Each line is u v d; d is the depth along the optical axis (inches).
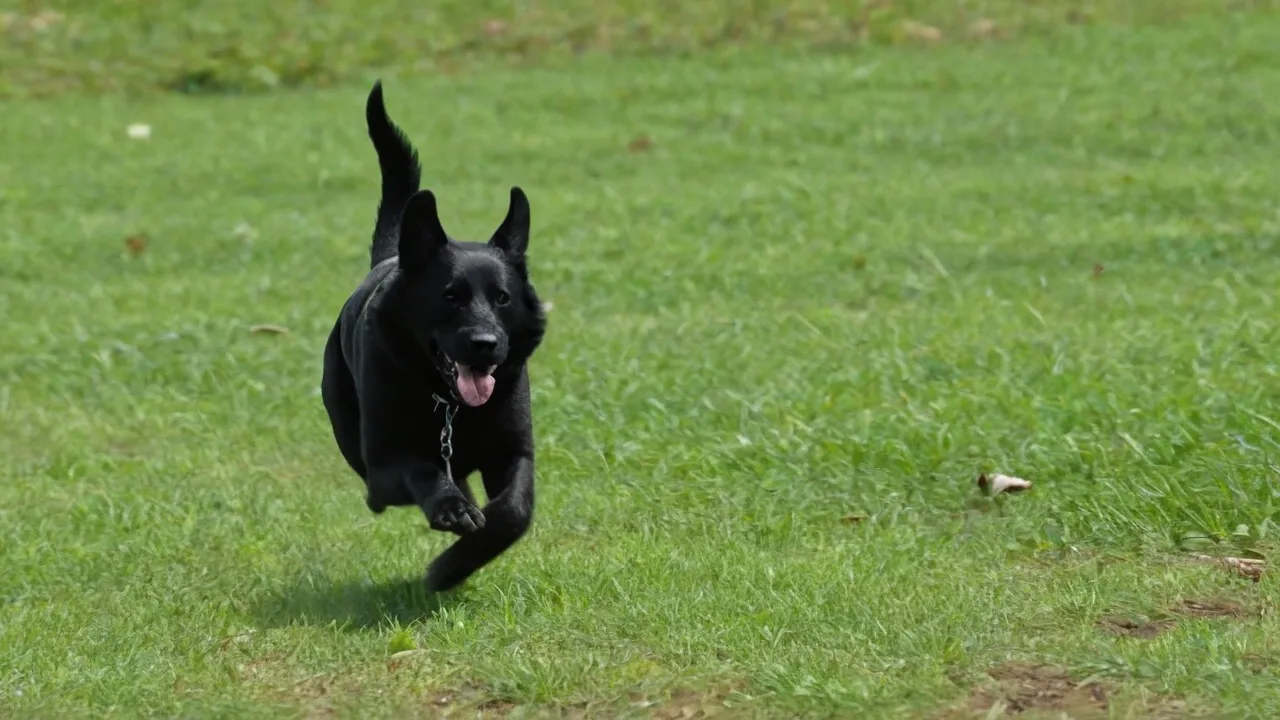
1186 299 602.2
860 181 866.1
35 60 1220.5
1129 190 802.8
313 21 1284.4
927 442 425.7
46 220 860.6
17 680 296.0
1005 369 496.7
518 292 333.4
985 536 366.0
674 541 371.2
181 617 334.6
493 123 1050.1
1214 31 1151.0
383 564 366.3
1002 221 767.7
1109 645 283.7
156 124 1091.3
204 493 436.1
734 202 828.0
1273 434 394.6
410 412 333.7
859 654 287.4
